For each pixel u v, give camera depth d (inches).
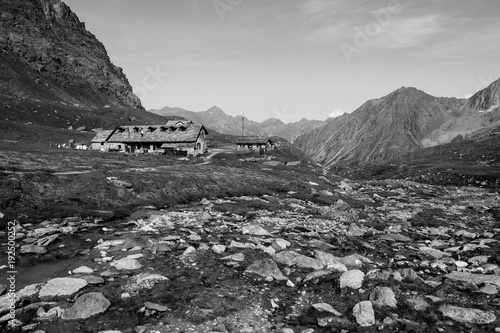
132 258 664.4
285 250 792.3
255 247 789.2
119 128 3983.8
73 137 4503.0
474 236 1069.1
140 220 1074.1
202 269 644.1
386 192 2674.7
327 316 477.7
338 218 1311.5
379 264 735.1
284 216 1283.2
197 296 522.3
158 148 3730.3
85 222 1011.3
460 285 585.6
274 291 564.7
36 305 471.2
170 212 1237.7
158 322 442.0
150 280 569.9
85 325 430.6
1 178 1195.3
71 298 503.2
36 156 1892.2
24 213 1002.1
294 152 6579.7
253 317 470.9
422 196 2529.5
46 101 7057.1
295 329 447.8
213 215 1215.6
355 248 872.9
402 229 1180.5
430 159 6633.9
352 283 572.7
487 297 533.0
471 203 2148.1
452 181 3934.5
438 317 478.0
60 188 1278.3
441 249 906.1
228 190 1835.6
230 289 557.6
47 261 674.2
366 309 481.4
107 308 473.4
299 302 527.2
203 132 3912.4
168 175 1824.6
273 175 2753.4
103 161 2204.7
